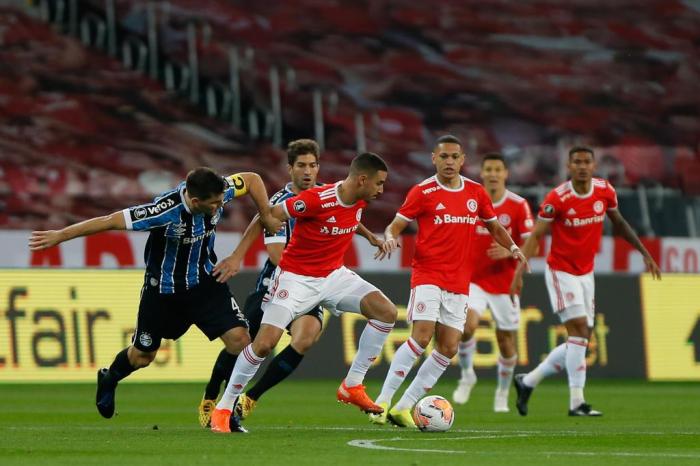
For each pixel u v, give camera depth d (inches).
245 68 3563.0
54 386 2240.4
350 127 3543.3
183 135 3334.2
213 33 3602.4
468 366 1768.0
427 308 1222.9
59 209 2994.6
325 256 1149.1
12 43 3412.9
